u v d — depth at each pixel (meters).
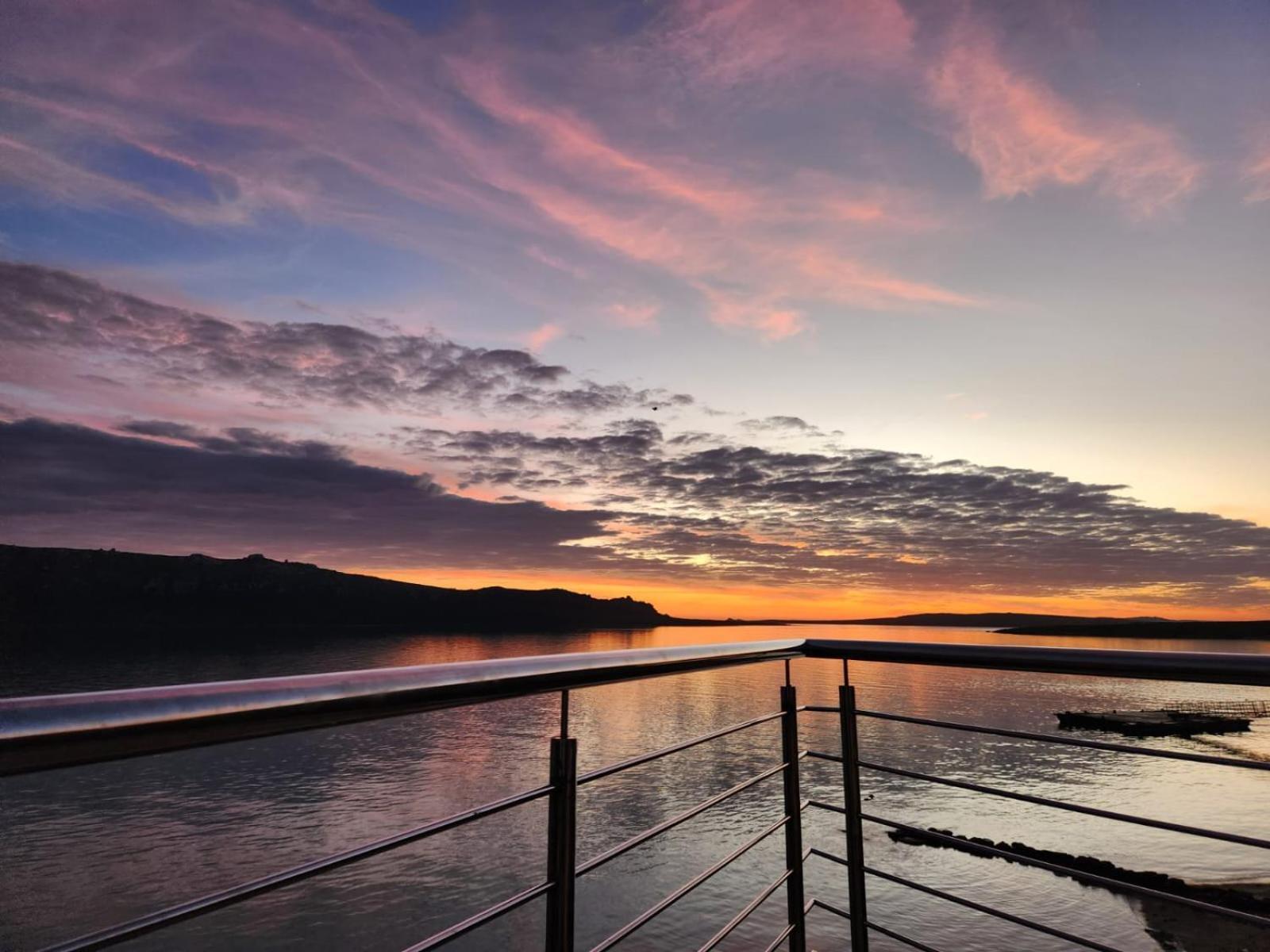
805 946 1.61
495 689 0.89
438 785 48.81
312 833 39.25
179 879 32.78
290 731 0.65
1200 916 23.50
